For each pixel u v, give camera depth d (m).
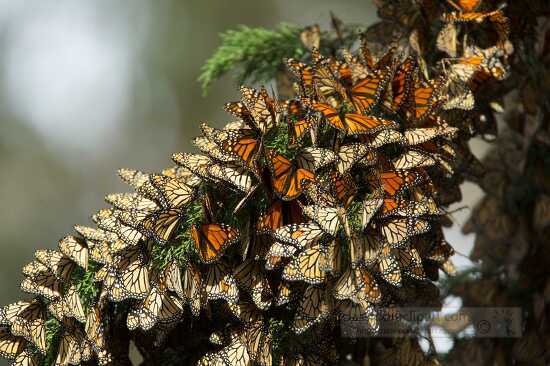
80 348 3.57
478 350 3.94
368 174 3.58
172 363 3.63
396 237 3.54
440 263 3.69
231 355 3.56
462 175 3.79
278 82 3.96
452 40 3.68
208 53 12.82
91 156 13.87
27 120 14.01
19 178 13.16
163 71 13.20
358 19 11.36
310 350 3.62
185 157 3.55
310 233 3.51
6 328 3.59
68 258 3.59
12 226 12.43
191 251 3.54
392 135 3.56
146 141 13.52
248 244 3.54
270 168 3.51
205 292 3.54
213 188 3.56
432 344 3.73
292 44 3.96
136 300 3.56
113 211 3.61
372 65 3.65
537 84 3.87
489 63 3.67
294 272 3.51
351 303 3.56
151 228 3.51
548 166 3.95
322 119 3.57
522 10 3.79
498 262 4.01
